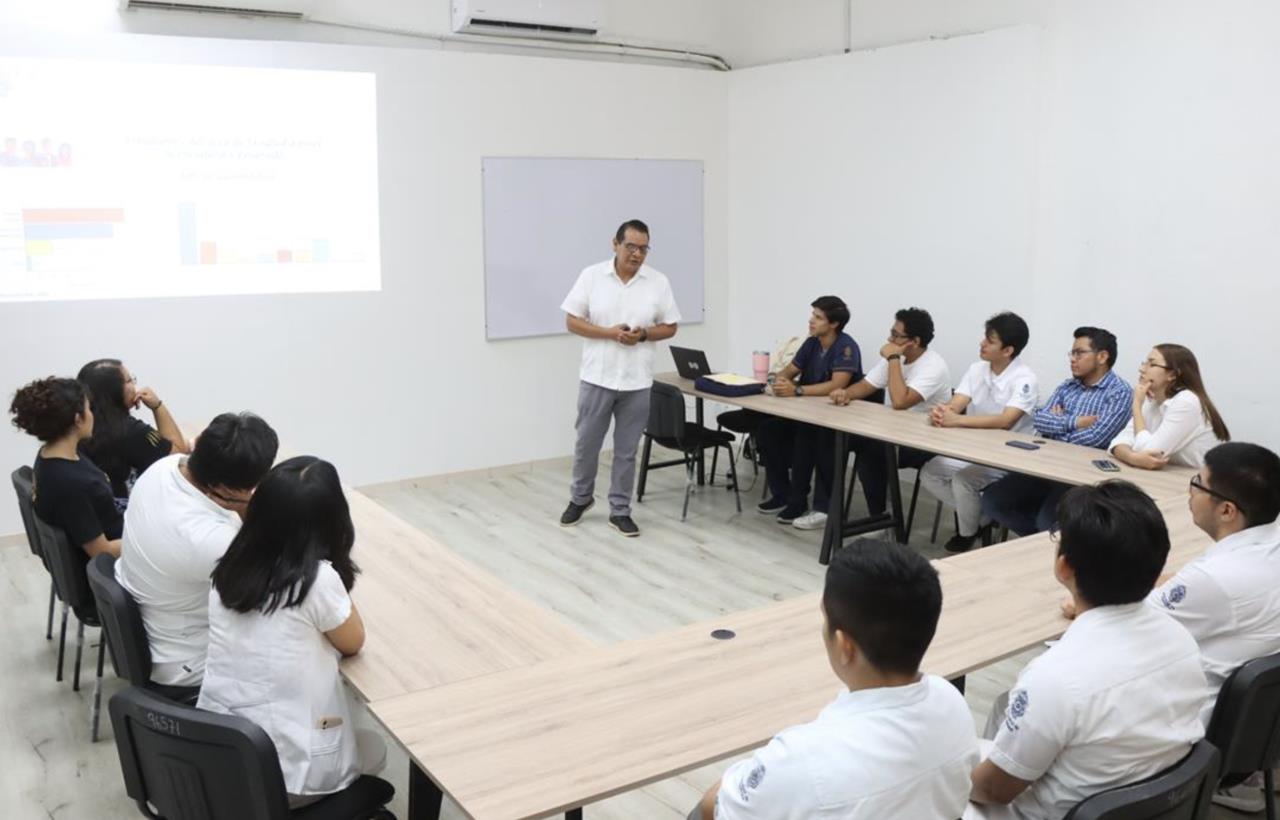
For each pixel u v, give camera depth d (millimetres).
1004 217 5617
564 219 6656
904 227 6168
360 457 6160
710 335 7441
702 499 6043
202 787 1875
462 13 6164
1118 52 5059
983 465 4078
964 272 5863
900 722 1391
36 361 5223
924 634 1398
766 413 5676
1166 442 3846
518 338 6609
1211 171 4742
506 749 1844
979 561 2869
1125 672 1739
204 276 5586
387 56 5930
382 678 2156
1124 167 5098
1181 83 4816
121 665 2568
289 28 5781
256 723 1966
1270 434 4648
